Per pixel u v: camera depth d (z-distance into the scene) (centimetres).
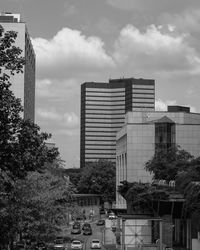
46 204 5544
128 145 14712
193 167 8162
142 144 14688
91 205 19825
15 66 2314
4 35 2345
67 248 9050
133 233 5900
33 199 4853
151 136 14738
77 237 11906
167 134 14588
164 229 5988
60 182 8506
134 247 5816
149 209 8369
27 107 15538
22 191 4562
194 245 7019
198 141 14675
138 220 5903
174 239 8706
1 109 2286
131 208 9912
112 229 9925
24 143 2356
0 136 2308
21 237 5878
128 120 15725
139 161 14638
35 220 5159
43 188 5653
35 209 5025
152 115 15750
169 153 10856
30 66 16650
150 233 5909
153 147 14662
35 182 5112
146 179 14538
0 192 2997
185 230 8200
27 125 2361
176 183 8469
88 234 12556
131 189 9744
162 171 10644
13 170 2406
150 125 14762
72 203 10169
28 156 2380
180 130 14700
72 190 10294
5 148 2327
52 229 6438
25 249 5869
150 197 8038
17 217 4303
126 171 14888
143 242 5862
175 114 15750
